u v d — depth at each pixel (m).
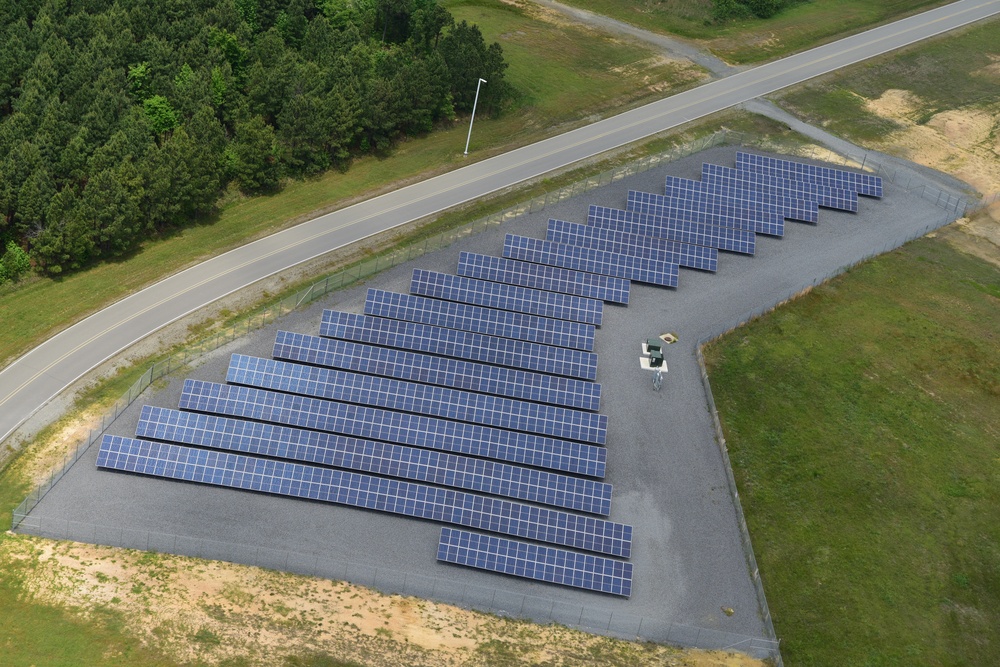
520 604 90.81
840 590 92.69
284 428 101.25
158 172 123.75
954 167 154.38
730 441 105.38
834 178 142.75
